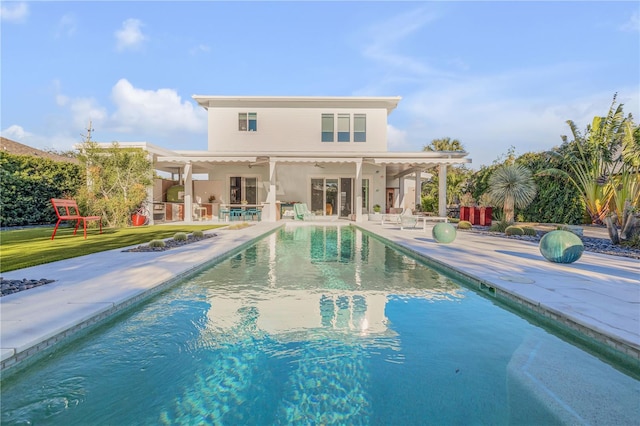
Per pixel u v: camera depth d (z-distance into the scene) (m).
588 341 3.63
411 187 32.06
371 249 10.34
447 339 3.81
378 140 23.31
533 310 4.45
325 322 4.30
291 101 23.19
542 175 18.83
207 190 23.23
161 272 6.10
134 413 2.54
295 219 21.98
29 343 3.12
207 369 3.18
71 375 3.04
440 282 6.29
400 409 2.60
